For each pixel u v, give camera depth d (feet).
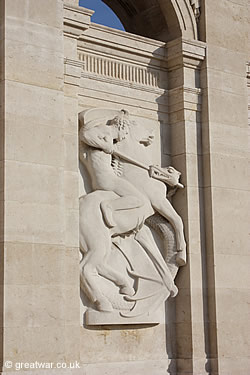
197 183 62.64
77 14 56.54
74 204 54.19
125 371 56.03
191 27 65.46
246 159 65.77
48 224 51.39
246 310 62.64
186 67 63.93
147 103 62.75
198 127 63.87
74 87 55.93
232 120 65.36
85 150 57.57
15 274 49.16
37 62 52.90
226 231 62.75
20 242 49.78
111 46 60.75
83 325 54.44
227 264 62.13
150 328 58.70
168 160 63.46
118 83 60.95
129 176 58.90
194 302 60.13
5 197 49.57
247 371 61.36
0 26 52.19
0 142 50.70
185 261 60.23
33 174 51.26
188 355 59.26
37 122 52.11
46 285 50.52
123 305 56.03
